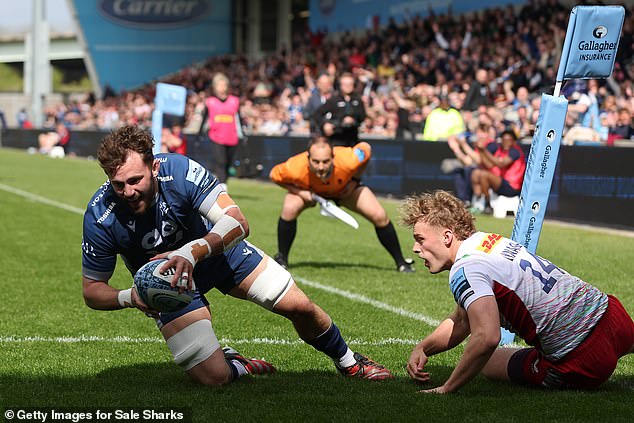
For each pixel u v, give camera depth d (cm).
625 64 6309
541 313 1537
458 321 1652
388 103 7112
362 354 1958
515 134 4731
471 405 1523
